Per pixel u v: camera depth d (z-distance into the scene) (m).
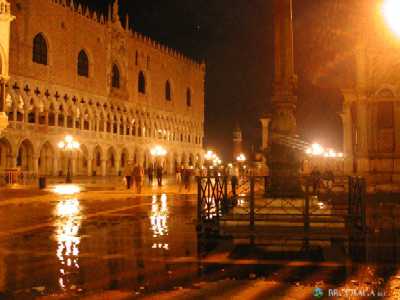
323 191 27.17
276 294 7.97
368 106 32.97
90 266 10.14
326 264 10.29
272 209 14.95
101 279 9.02
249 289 8.28
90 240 13.48
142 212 21.47
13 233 14.80
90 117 80.62
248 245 12.55
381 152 32.78
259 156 55.25
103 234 14.59
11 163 63.78
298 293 8.04
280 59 15.66
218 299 7.70
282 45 15.70
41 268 9.95
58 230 15.53
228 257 11.05
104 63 85.00
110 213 20.94
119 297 7.83
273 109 15.73
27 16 67.00
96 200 29.03
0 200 28.70
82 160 79.69
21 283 8.73
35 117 68.50
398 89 32.44
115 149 87.50
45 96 70.81
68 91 75.56
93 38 82.12
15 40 65.00
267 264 10.29
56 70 73.00
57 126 72.56
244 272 9.56
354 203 15.34
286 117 15.47
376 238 13.54
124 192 37.53
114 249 12.07
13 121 63.94
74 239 13.66
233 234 13.66
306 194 13.46
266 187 16.94
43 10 70.19
